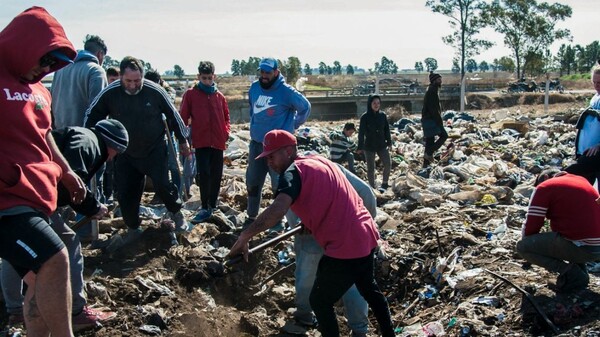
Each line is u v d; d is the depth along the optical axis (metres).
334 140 10.55
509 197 8.55
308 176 4.45
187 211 7.93
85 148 4.52
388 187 10.18
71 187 4.03
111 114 6.14
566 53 76.00
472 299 5.53
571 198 5.15
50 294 3.52
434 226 7.27
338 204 4.47
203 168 7.39
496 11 51.09
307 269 5.45
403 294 6.32
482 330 4.98
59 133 4.54
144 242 6.48
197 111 7.31
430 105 11.50
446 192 9.04
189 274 6.03
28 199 3.54
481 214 7.80
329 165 4.62
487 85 45.69
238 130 16.28
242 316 5.61
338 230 4.47
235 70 77.19
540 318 4.97
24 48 3.57
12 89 3.55
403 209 8.38
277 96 7.07
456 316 5.32
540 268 5.87
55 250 3.53
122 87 6.05
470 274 5.97
